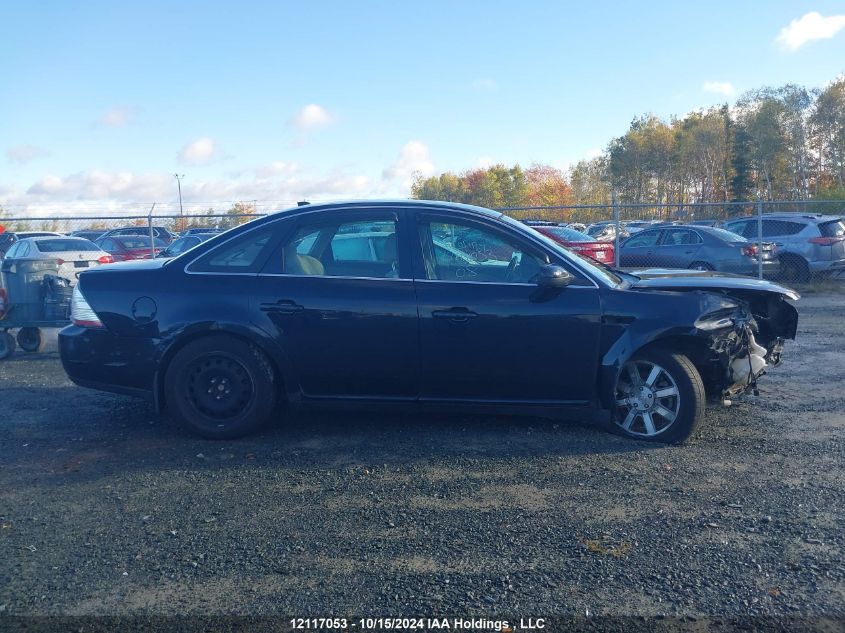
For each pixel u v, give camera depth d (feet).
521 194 209.97
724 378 18.51
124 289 18.40
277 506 14.33
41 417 20.85
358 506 14.28
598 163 256.32
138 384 18.44
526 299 17.56
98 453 17.56
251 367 18.03
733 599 10.83
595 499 14.48
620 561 11.99
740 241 51.85
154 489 15.26
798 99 199.93
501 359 17.66
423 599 10.91
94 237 88.63
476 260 18.11
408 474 15.90
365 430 19.01
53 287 30.45
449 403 18.13
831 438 18.12
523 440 18.07
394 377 17.93
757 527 13.17
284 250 18.38
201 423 18.29
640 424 18.06
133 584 11.44
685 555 12.17
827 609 10.55
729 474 15.74
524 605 10.73
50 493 15.14
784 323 21.11
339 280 17.98
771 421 19.60
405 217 18.38
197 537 13.04
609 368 17.53
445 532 13.12
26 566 12.05
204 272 18.40
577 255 19.45
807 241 54.08
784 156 204.74
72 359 18.65
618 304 17.58
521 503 14.34
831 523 13.29
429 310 17.60
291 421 19.85
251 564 12.04
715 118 229.04
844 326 36.35
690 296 17.80
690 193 241.96
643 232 56.49
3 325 30.27
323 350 17.88
